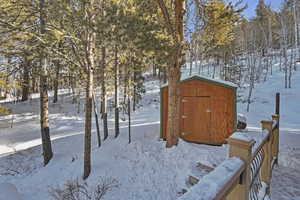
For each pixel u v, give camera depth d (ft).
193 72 95.55
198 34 24.67
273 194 11.41
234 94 23.44
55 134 36.91
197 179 15.29
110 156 23.03
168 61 18.94
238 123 28.04
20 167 26.08
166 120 25.20
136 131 30.86
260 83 75.05
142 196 15.93
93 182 18.51
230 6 19.38
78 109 51.16
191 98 25.20
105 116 31.12
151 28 16.21
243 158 5.70
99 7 17.71
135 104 58.13
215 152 20.44
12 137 35.88
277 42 110.93
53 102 58.49
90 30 17.29
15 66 21.85
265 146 10.71
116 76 30.50
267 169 10.71
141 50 16.63
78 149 28.58
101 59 28.91
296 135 29.60
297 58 91.35
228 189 4.45
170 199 14.97
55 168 23.75
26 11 19.40
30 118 45.73
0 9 17.92
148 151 21.79
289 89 64.59
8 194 15.48
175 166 18.37
